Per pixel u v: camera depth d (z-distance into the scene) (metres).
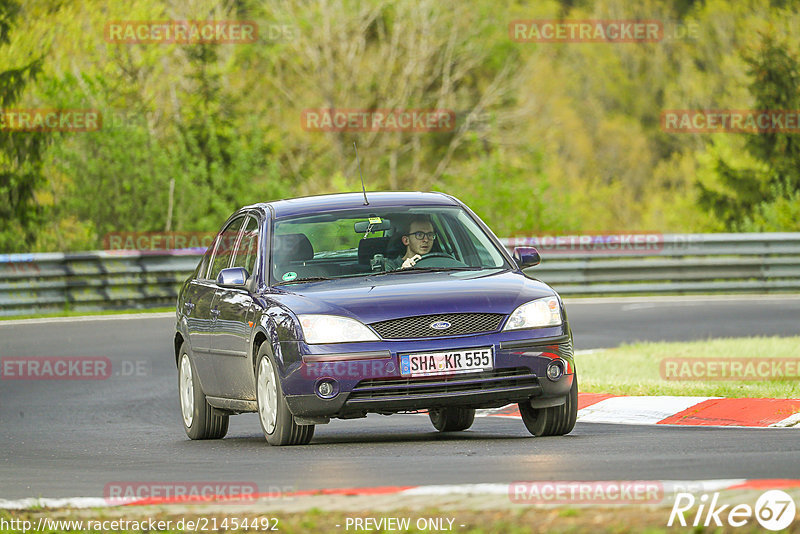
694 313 77.62
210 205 118.00
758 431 33.12
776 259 93.69
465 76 183.00
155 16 142.50
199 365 37.81
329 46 171.00
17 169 114.94
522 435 35.16
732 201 149.00
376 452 30.20
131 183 113.38
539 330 31.66
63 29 136.12
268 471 27.48
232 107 149.00
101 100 119.38
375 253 34.72
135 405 48.66
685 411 38.28
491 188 118.44
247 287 34.59
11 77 115.44
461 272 34.12
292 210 36.12
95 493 25.64
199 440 38.25
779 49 148.75
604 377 47.41
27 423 44.47
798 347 56.00
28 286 82.06
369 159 172.25
